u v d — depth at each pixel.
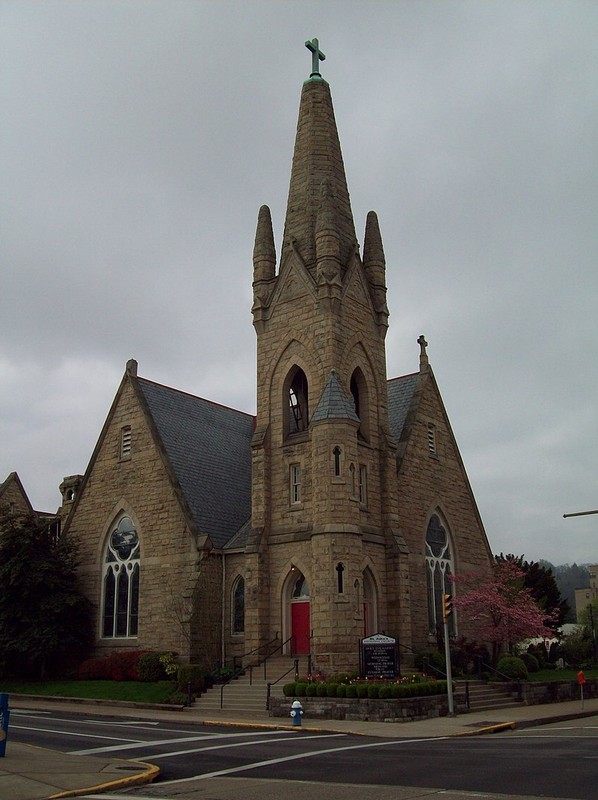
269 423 41.62
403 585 39.66
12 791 15.06
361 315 43.06
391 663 33.31
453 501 49.19
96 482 46.31
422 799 13.80
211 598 40.47
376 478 41.47
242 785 16.12
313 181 44.69
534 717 30.61
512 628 44.28
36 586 43.06
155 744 22.92
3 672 44.72
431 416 49.03
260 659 37.72
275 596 38.72
